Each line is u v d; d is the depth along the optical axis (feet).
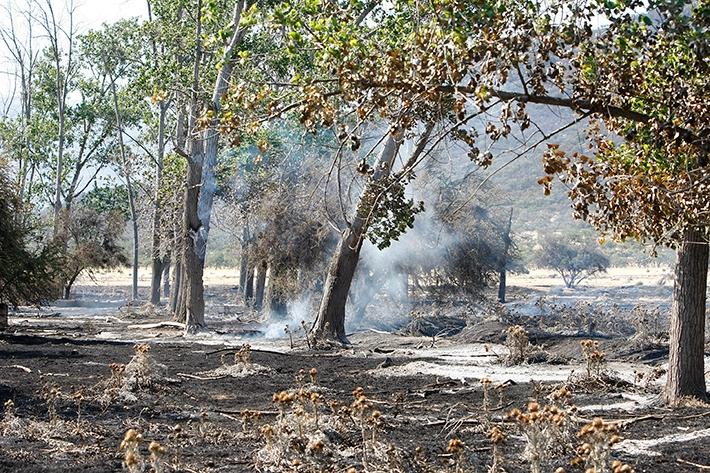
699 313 43.21
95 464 29.91
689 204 35.27
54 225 184.34
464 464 28.81
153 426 36.63
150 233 180.86
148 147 205.77
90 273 191.62
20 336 82.17
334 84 38.17
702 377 43.42
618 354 68.59
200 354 69.56
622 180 35.09
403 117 33.96
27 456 30.78
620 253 348.38
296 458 29.63
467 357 69.41
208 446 32.94
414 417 39.70
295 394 34.04
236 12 92.07
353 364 64.03
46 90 212.23
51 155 213.25
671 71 32.58
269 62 88.38
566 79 33.63
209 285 261.65
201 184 104.78
